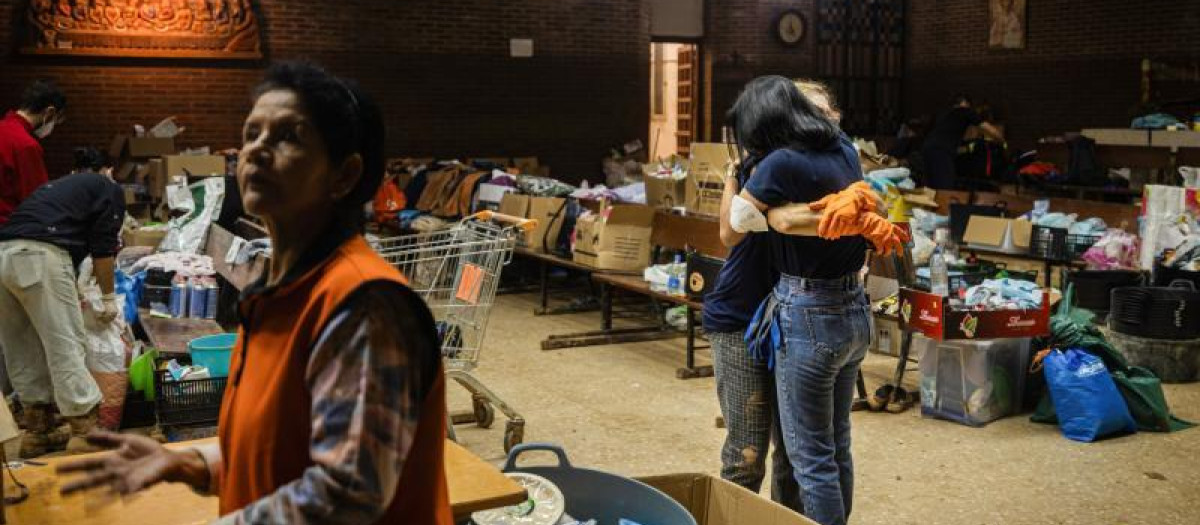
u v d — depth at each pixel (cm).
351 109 152
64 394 511
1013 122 1684
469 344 511
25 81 1283
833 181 313
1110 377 552
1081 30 1575
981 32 1722
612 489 270
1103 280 743
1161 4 1471
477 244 507
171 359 580
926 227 863
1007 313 556
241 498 151
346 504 133
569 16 1588
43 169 579
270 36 1405
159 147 1251
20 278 498
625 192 973
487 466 246
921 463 509
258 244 663
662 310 893
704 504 290
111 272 534
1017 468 501
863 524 435
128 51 1320
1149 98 1491
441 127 1527
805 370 316
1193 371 664
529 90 1577
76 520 221
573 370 698
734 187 340
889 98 1867
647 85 1672
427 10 1498
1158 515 443
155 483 150
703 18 1731
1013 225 841
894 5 1850
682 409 606
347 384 136
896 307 589
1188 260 727
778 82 325
